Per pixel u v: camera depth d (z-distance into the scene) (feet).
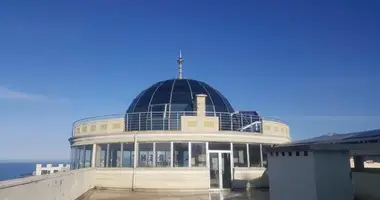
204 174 71.67
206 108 87.56
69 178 47.80
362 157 50.70
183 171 71.36
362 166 50.60
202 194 64.80
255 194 63.77
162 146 73.41
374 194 45.16
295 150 30.53
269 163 34.45
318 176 28.12
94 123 81.35
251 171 76.23
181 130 73.87
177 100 86.53
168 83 94.48
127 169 72.84
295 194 30.19
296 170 30.40
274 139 83.05
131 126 78.02
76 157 86.89
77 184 54.13
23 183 29.73
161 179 71.00
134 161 73.15
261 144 80.38
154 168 71.61
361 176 48.32
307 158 29.17
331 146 29.22
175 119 78.02
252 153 78.59
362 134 34.35
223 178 74.13
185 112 78.33
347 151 29.60
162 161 72.59
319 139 39.34
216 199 56.70
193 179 71.10
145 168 71.87
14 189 27.84
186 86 92.38
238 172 74.79
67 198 46.14
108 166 75.92
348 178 28.96
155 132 73.41
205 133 73.97
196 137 73.51
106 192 68.13
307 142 36.73
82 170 59.62
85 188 63.21
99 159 78.13
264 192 67.46
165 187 70.54
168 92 89.71
